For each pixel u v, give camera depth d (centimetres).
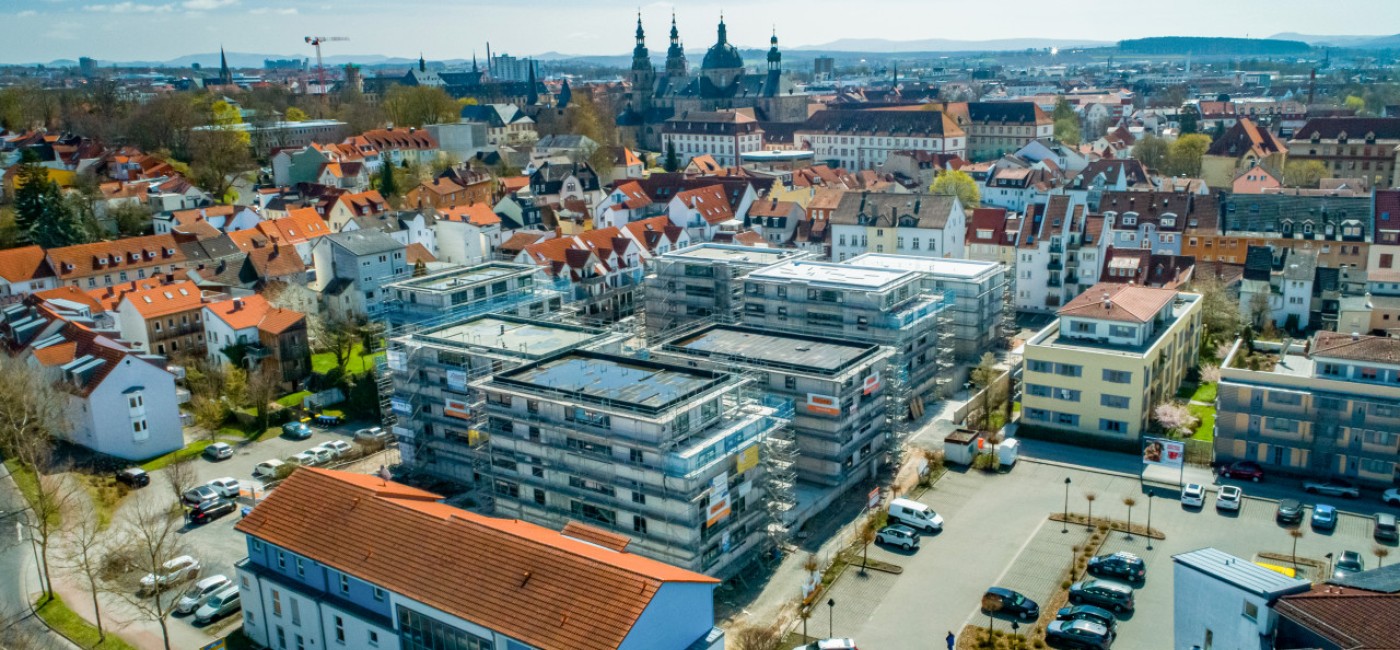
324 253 17150
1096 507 10694
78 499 11369
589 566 7012
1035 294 18262
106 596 9438
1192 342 14500
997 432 12638
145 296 15462
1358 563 9200
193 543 10462
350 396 13975
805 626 8469
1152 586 9100
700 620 7169
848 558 9756
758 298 13775
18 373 12694
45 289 16775
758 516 9700
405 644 7481
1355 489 10756
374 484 8788
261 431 13500
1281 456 11344
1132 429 12150
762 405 10325
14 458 12438
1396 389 10669
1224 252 18362
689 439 9025
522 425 9700
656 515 8881
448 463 11556
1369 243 17262
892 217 19188
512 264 14050
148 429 12775
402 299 12925
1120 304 12812
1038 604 8856
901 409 11869
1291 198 18288
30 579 9775
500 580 7169
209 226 19850
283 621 8400
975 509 10750
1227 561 7106
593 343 11312
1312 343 12244
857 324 13025
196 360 15162
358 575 7650
